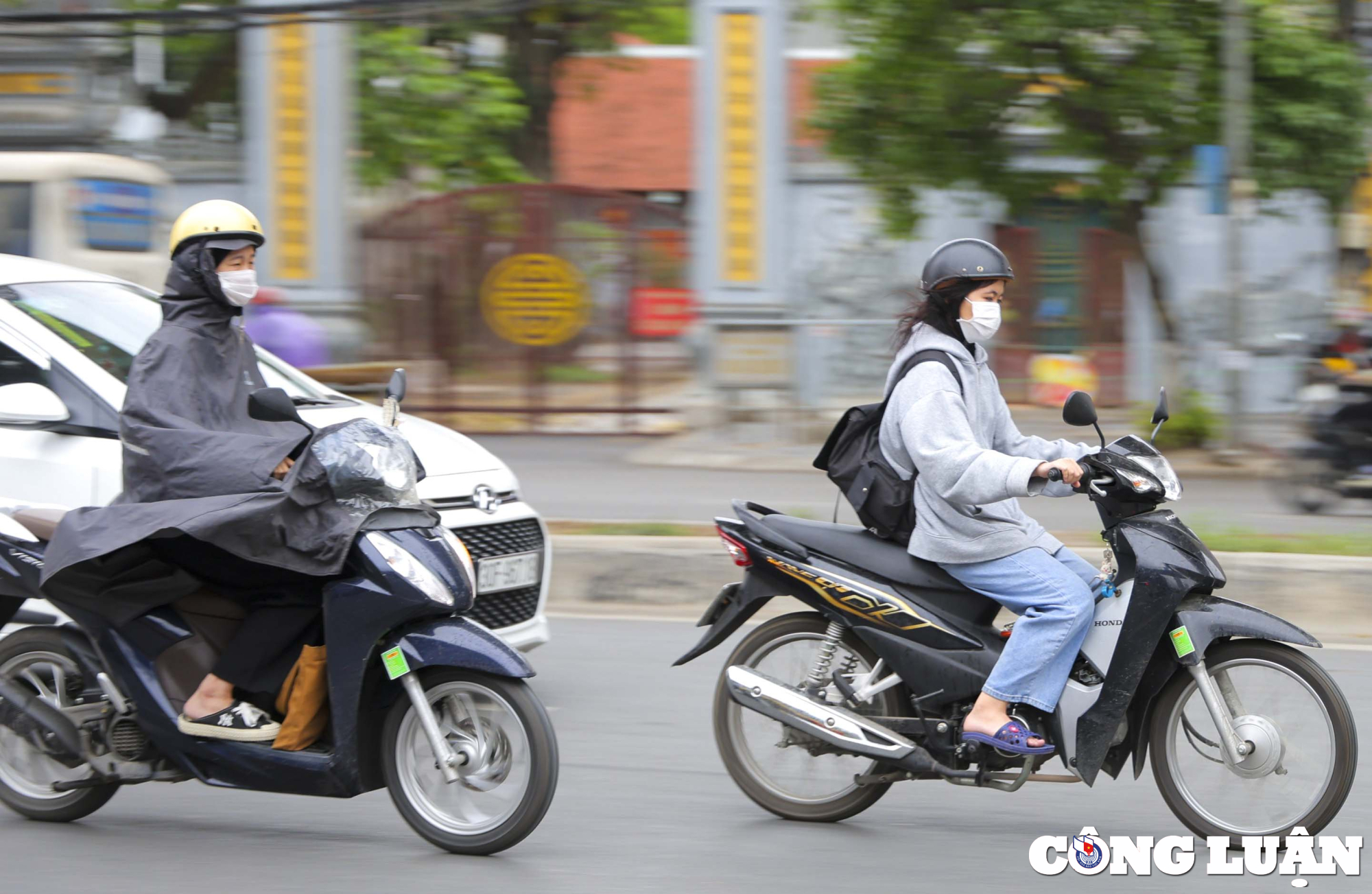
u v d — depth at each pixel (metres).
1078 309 23.08
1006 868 6.97
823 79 20.84
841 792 7.67
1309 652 11.22
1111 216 22.05
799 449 20.83
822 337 21.30
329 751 7.11
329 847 7.28
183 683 7.28
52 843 7.37
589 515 15.89
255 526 6.75
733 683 7.56
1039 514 15.66
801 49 31.20
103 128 23.19
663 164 36.16
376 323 23.81
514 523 9.90
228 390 7.30
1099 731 6.99
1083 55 19.27
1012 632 7.09
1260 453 20.94
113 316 10.00
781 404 21.38
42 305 9.76
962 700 7.26
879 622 7.32
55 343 9.42
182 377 7.12
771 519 7.72
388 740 7.14
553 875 6.87
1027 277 23.16
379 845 7.32
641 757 8.79
